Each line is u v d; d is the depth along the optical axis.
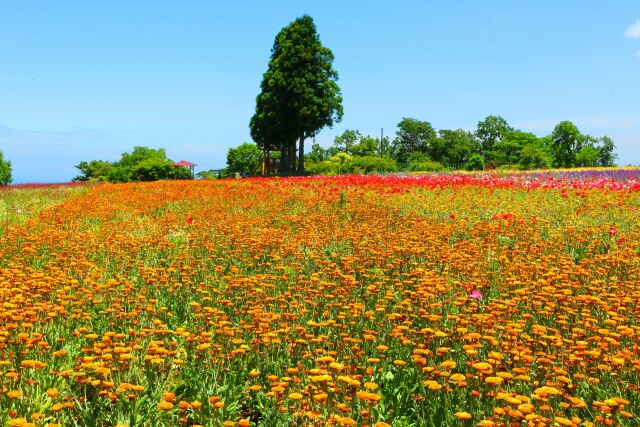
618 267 7.09
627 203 12.49
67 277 6.74
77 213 13.79
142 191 20.45
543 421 3.21
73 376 4.14
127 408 3.80
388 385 4.28
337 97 48.75
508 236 9.52
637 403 3.78
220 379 4.42
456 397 3.96
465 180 18.30
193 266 7.67
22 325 4.73
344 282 6.23
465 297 5.58
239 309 5.83
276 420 3.78
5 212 15.70
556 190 15.23
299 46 46.88
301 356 4.57
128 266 7.76
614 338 4.57
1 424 3.50
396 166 61.19
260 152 65.94
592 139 88.62
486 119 114.00
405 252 7.71
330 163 57.31
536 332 4.58
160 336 5.12
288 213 13.56
